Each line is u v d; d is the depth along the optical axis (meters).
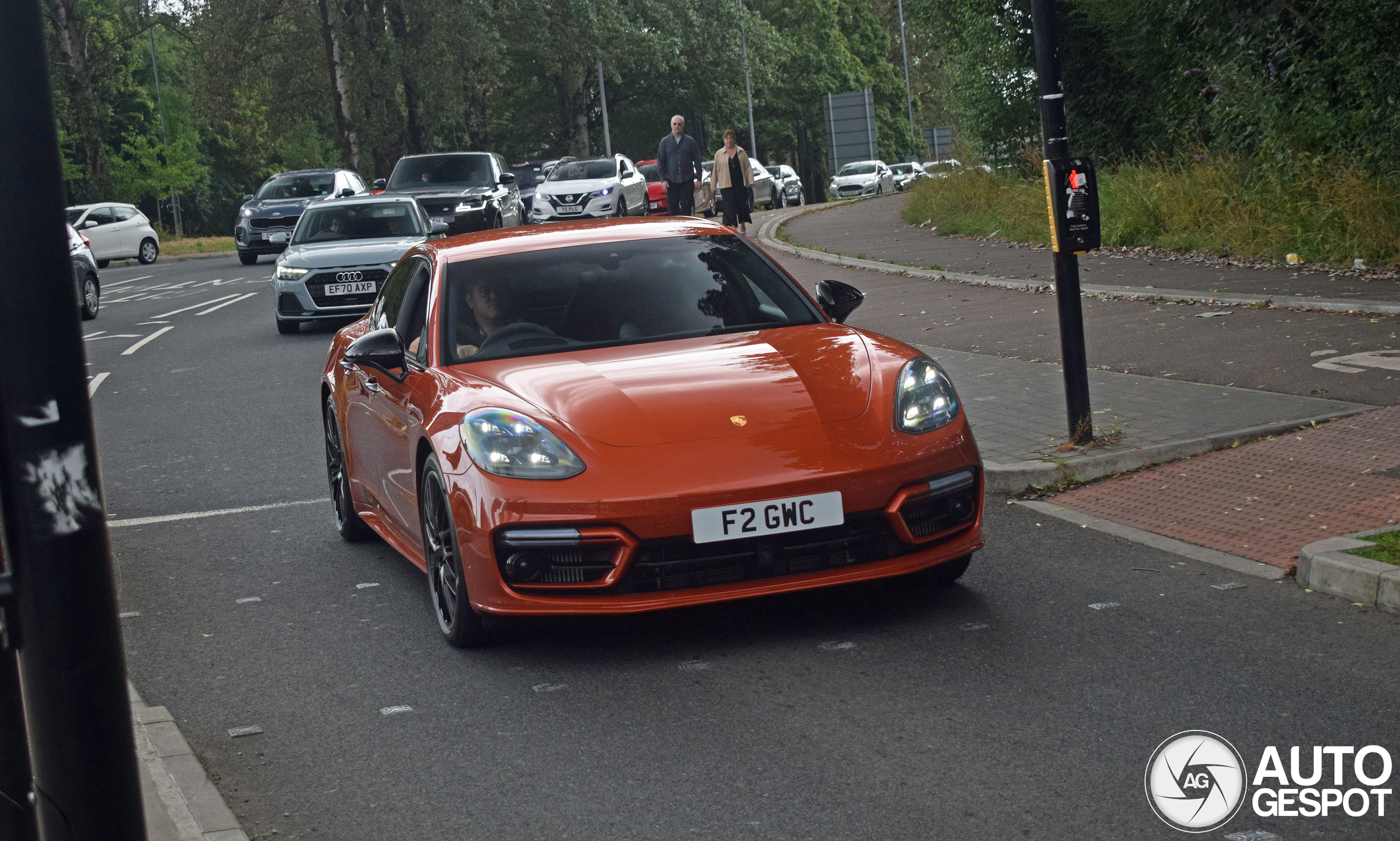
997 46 23.02
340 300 16.20
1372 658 4.11
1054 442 7.25
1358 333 9.48
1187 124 18.66
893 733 3.75
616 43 49.09
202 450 9.54
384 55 42.78
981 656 4.36
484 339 5.46
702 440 4.58
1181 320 10.94
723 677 4.34
